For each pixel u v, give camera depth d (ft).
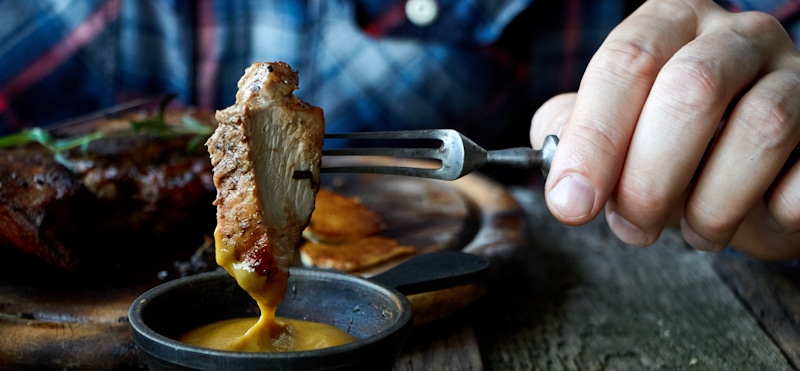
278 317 1.07
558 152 1.04
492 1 2.38
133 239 1.52
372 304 1.03
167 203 1.51
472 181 1.91
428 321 1.23
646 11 1.16
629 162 1.05
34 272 1.37
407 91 2.45
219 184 0.98
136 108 2.21
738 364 1.21
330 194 1.73
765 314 1.38
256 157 0.97
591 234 1.77
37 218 1.34
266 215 0.97
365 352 0.87
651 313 1.37
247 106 0.96
